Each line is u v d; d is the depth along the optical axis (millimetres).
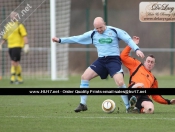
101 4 118125
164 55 95250
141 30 101562
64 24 85188
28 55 90812
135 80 34312
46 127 28453
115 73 34188
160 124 29359
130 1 116250
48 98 46094
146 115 33125
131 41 33969
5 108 37688
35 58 91438
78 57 98750
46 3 89562
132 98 33188
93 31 34625
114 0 116562
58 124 29500
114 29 34312
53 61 69625
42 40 91750
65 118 31922
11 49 63000
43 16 90562
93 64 34844
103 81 67938
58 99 45156
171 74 85625
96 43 34656
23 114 34031
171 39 84188
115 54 34406
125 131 27141
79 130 27469
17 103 41500
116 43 34438
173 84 61156
